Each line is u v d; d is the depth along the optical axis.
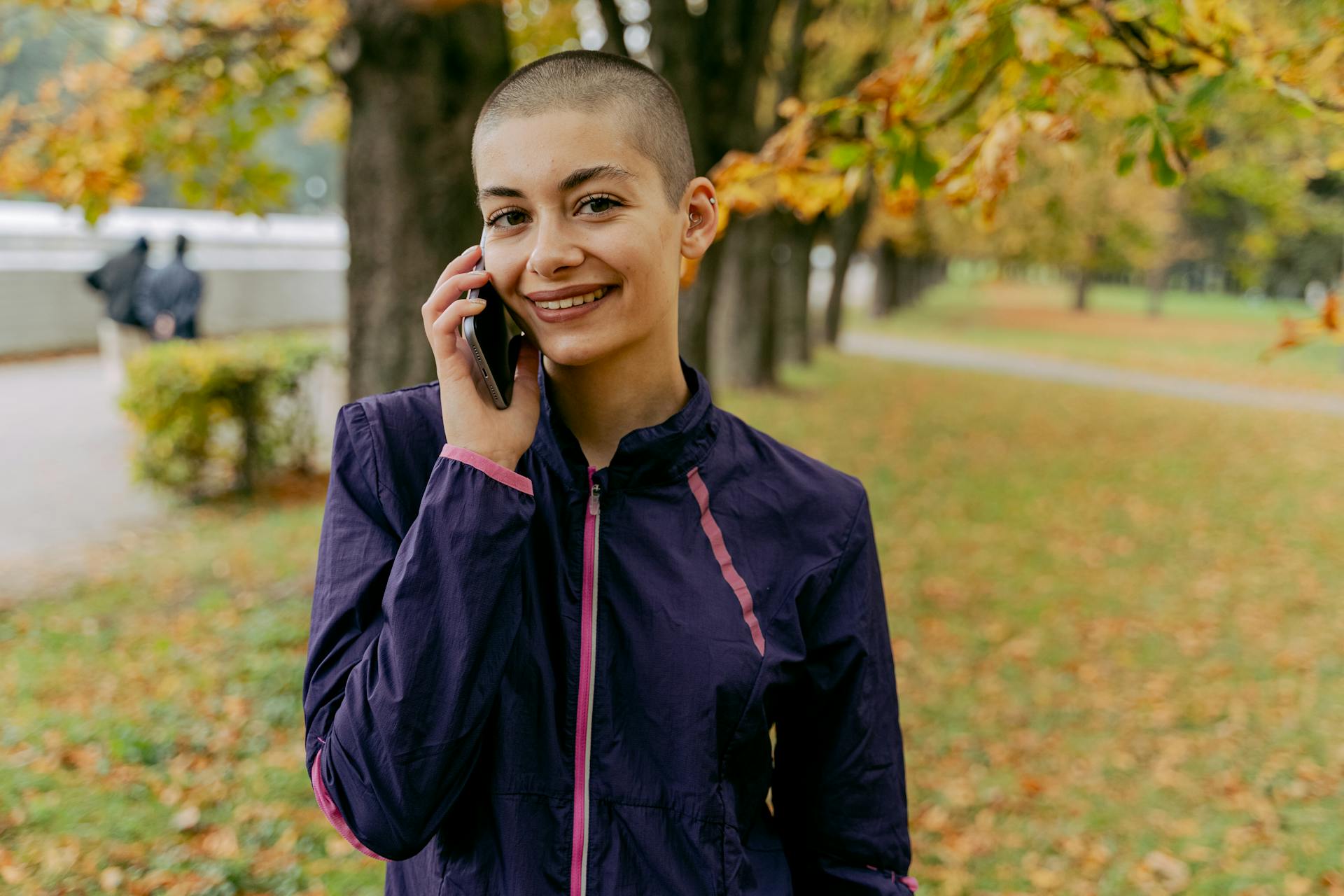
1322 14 2.20
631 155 1.09
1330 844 3.75
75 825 3.27
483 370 1.08
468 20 4.77
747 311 14.63
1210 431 13.71
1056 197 12.46
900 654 5.52
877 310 33.44
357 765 1.02
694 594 1.16
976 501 9.16
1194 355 25.17
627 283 1.11
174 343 7.61
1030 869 3.62
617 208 1.09
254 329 19.17
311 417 8.28
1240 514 9.08
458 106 4.89
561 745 1.13
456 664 1.01
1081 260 24.53
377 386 5.05
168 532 6.78
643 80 1.13
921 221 20.52
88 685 4.38
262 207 6.14
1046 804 4.07
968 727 4.73
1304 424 14.57
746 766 1.16
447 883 1.11
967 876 3.55
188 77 5.41
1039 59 1.87
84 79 5.33
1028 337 29.53
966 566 7.22
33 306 14.12
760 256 14.46
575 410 1.23
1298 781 4.25
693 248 1.27
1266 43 2.14
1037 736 4.66
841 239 21.27
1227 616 6.37
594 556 1.17
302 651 4.79
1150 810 4.04
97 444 9.18
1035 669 5.44
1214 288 65.12
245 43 5.18
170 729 3.96
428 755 1.01
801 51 8.64
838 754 1.29
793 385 15.55
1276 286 38.66
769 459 1.30
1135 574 7.21
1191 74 2.06
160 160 5.76
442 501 1.04
